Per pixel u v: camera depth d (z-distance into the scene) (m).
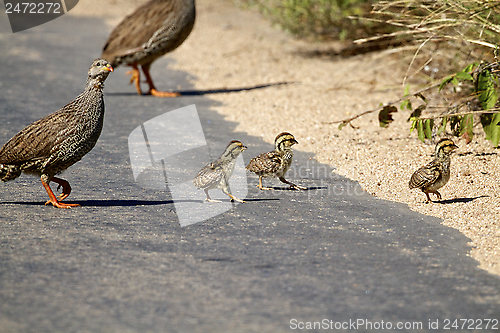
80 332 5.05
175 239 7.18
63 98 16.38
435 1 12.21
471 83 12.84
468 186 9.23
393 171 10.15
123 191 9.21
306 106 14.88
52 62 21.75
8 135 12.23
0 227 7.39
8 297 5.61
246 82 18.39
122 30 16.64
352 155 11.17
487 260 6.71
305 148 11.74
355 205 8.62
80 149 8.30
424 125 10.81
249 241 7.17
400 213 8.29
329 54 21.45
